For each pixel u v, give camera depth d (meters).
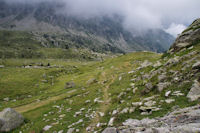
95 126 20.20
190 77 20.75
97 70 121.38
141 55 135.00
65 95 56.66
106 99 33.91
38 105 48.88
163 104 17.94
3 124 28.72
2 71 124.88
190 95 16.66
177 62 28.22
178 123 11.17
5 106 53.38
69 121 24.94
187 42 40.31
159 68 32.84
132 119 17.34
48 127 24.33
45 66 187.88
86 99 38.62
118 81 49.97
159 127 11.81
